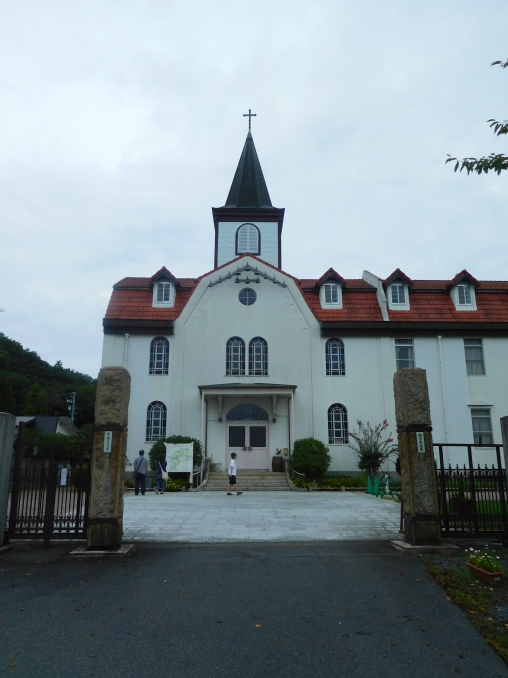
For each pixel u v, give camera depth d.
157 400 25.69
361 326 26.27
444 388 25.62
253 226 32.38
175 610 6.46
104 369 9.90
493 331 26.23
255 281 27.05
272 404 25.91
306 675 4.90
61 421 48.69
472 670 5.01
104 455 9.50
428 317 26.55
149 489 22.75
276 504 16.67
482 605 6.53
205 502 17.31
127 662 5.14
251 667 5.05
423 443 9.77
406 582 7.51
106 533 9.20
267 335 26.56
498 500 10.04
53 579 7.75
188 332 26.45
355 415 25.61
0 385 44.38
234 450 25.61
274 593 7.05
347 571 8.03
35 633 5.80
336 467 25.09
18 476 10.00
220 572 8.01
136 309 26.98
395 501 17.61
